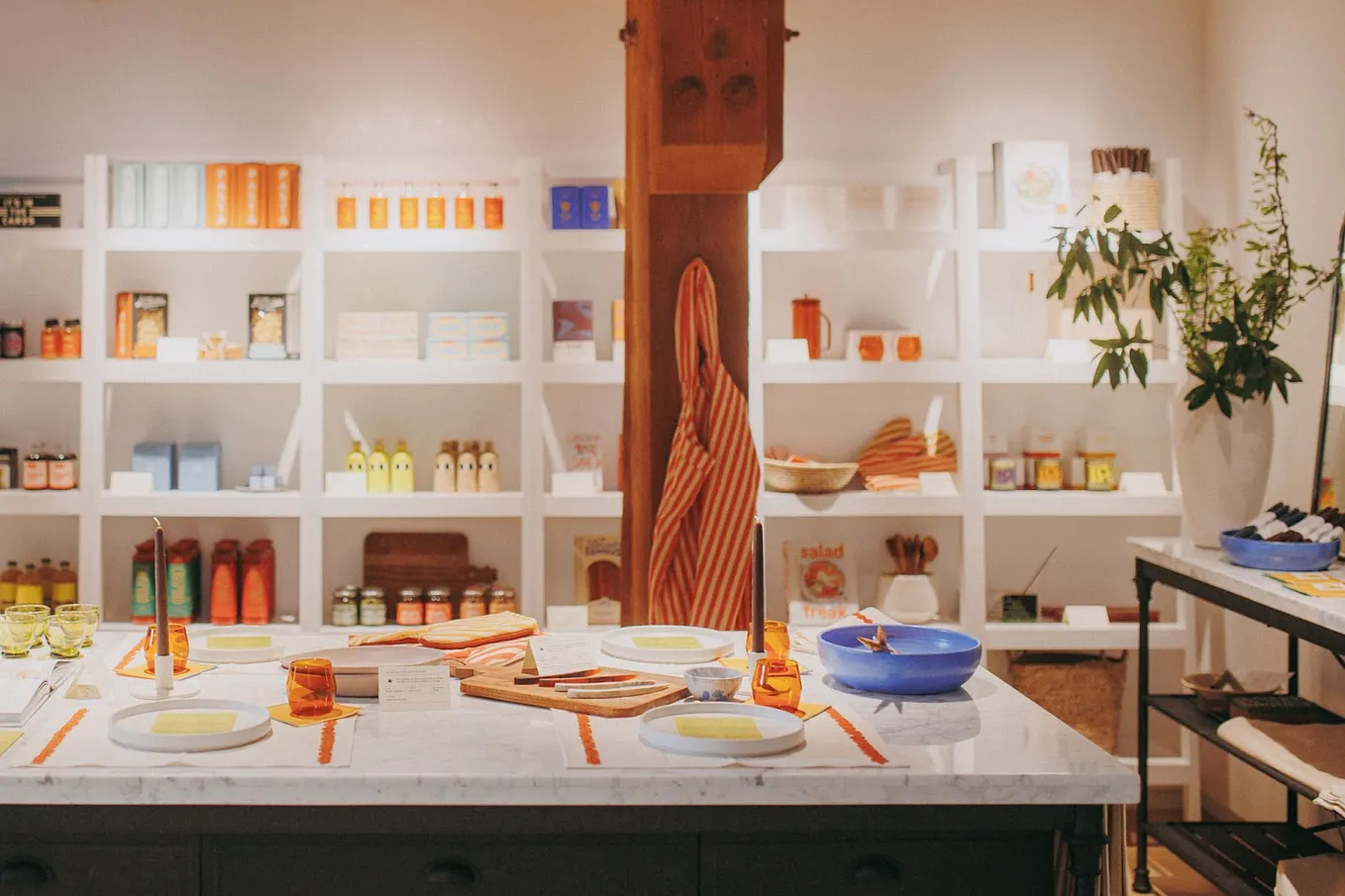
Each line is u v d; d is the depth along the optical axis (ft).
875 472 16.33
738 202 11.79
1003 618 15.97
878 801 6.30
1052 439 16.30
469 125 16.40
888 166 16.48
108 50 16.20
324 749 6.63
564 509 15.38
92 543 15.26
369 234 15.20
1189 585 12.73
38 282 16.31
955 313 15.58
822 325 16.65
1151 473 15.84
